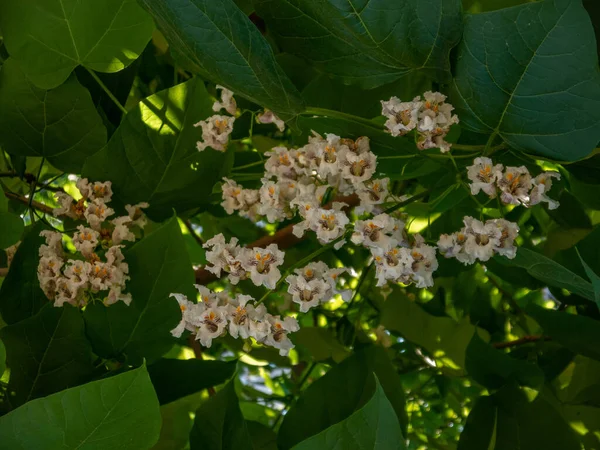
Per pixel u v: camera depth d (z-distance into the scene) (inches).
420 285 40.1
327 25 40.1
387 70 41.2
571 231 57.7
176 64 59.0
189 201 50.2
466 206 57.0
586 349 48.8
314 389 46.3
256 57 38.9
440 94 40.6
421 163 47.2
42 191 58.3
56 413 34.8
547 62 37.5
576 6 36.3
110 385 34.8
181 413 52.0
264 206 43.1
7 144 49.9
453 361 61.3
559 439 46.2
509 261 41.5
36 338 44.8
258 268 41.3
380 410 33.8
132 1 46.6
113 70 48.5
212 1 37.2
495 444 46.7
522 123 39.5
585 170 46.4
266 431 47.7
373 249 39.9
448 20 38.2
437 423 71.8
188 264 45.9
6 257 52.1
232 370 46.4
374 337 64.2
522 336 64.7
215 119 48.2
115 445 35.4
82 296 45.7
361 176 41.5
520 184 39.9
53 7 46.4
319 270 41.6
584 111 38.1
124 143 48.1
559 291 56.2
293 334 59.7
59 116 49.2
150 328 46.3
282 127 49.1
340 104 50.3
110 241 48.1
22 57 47.1
